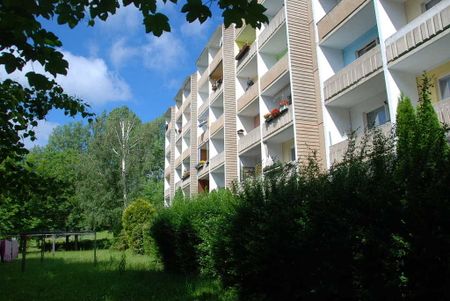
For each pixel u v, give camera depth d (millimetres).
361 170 6133
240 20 4074
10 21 3852
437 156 5055
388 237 5289
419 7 13539
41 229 28516
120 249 33750
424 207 4848
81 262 21438
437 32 11477
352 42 17047
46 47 4250
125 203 40281
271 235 7414
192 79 38062
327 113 16656
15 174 7309
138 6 4020
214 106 31391
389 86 13000
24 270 17812
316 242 6441
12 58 4309
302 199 7336
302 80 18062
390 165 5844
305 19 19141
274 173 8641
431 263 4848
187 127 39344
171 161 45812
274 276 7641
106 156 42000
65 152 50438
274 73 20109
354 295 5805
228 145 26297
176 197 18922
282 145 21531
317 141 17359
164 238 15898
